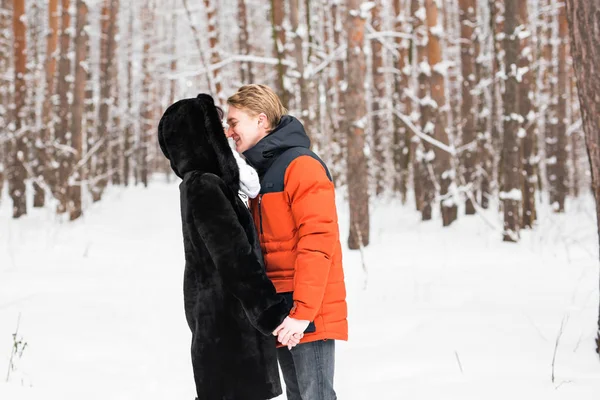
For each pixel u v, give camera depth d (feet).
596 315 14.82
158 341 14.43
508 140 32.24
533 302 16.89
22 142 49.34
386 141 65.16
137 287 21.45
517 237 31.71
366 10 31.65
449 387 10.49
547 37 58.39
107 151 81.41
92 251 31.86
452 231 37.29
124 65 107.45
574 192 73.05
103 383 11.39
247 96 7.11
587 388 9.97
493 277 21.54
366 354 12.97
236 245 6.15
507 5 33.58
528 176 41.19
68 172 48.52
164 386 11.36
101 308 17.53
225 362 6.39
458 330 14.05
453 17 66.69
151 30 103.35
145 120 107.45
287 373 7.27
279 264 6.70
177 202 70.08
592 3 11.19
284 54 45.96
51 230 40.55
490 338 13.28
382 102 61.31
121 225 46.50
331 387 6.82
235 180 6.48
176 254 31.42
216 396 6.39
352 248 31.78
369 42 61.41
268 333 6.15
